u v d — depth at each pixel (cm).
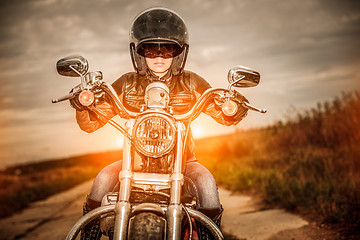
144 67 272
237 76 252
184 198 263
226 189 1052
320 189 675
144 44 260
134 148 233
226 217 704
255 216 674
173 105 274
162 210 214
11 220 1019
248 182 980
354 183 653
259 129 1655
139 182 223
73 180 2325
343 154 891
